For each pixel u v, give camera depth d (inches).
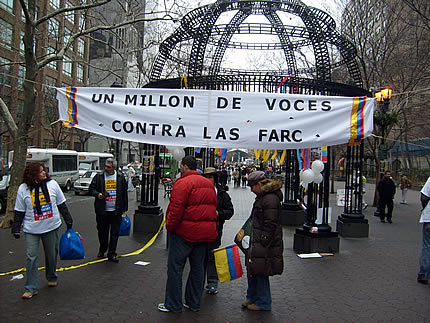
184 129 231.1
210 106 231.8
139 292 198.1
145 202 376.2
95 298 187.6
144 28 891.4
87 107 234.5
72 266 244.8
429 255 221.5
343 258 284.0
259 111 231.6
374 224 474.9
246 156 2979.8
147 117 232.5
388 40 710.5
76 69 1396.4
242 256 288.5
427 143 1327.5
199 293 174.2
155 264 255.0
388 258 286.5
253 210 177.5
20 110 1007.0
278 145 231.5
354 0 681.6
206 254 198.2
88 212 537.6
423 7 567.5
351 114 232.8
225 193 221.3
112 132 233.1
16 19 969.5
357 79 353.7
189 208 167.5
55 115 1104.2
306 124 231.6
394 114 536.1
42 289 199.0
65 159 941.2
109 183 260.7
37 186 187.6
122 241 330.3
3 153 1025.5
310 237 297.9
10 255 275.0
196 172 177.0
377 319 167.6
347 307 182.4
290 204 453.1
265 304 174.7
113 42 1154.7
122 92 234.8
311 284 219.0
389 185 490.9
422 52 662.5
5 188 511.8
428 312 176.9
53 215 191.8
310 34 335.6
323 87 306.0
